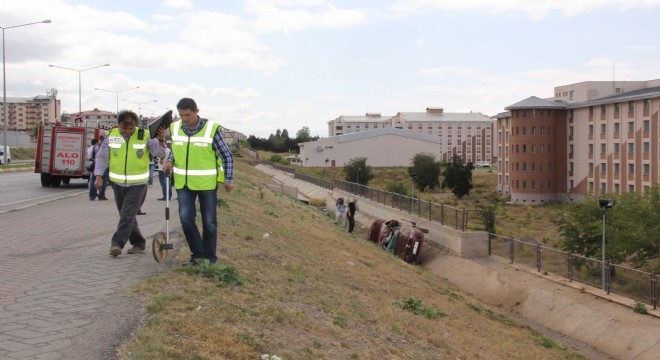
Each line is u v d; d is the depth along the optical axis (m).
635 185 69.38
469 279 26.48
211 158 8.27
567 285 22.62
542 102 84.88
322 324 8.00
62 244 10.53
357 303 10.71
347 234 30.62
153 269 8.50
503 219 62.38
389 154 127.06
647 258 29.70
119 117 9.12
